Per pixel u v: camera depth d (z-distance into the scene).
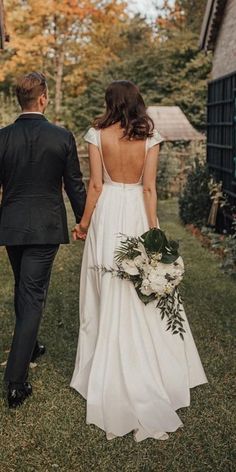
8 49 23.08
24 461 2.77
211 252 7.85
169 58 25.34
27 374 3.42
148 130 3.20
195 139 16.88
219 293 5.64
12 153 3.27
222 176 9.45
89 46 24.16
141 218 3.32
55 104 23.94
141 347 3.15
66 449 2.87
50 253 3.42
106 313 3.20
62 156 3.32
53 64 24.00
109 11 23.14
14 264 3.57
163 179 15.21
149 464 2.73
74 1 22.05
